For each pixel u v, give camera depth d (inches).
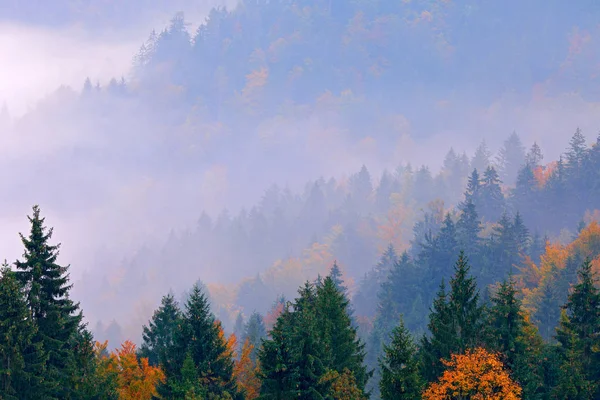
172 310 3088.1
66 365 1902.1
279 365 1918.1
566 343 2395.4
